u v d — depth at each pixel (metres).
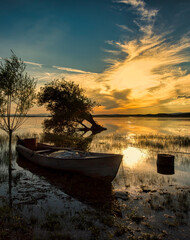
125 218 4.59
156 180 7.48
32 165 10.05
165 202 5.38
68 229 4.10
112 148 14.86
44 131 29.03
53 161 8.58
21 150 11.66
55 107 28.92
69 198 5.77
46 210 4.96
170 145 16.31
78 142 17.86
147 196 5.90
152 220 4.49
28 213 4.80
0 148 14.59
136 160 10.98
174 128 39.06
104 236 3.87
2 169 9.19
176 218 4.57
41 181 7.43
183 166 9.62
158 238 3.79
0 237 3.79
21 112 10.10
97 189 6.58
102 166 7.38
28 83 10.55
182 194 5.96
